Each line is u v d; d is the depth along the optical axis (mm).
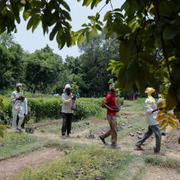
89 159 9836
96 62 72562
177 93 1515
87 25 2461
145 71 1600
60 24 2324
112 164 9961
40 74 78500
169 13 1481
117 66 1647
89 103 27438
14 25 2332
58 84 82625
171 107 1551
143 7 1712
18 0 2289
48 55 80875
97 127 19094
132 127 19062
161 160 10539
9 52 69062
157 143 11797
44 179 8297
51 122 23188
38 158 11172
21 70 75125
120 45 1663
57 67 82625
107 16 2004
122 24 1739
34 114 23344
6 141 12383
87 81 76312
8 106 17688
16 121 15266
